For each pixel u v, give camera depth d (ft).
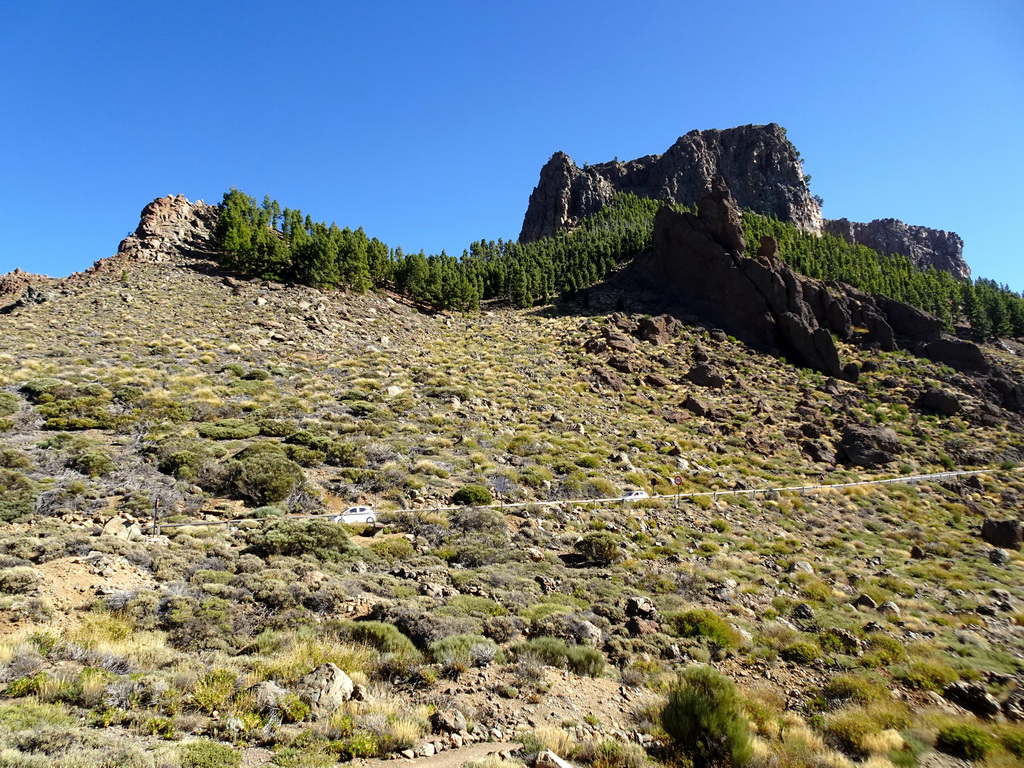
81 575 48.19
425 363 176.24
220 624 43.06
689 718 35.47
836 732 38.83
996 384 207.72
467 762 29.68
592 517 90.53
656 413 164.55
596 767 31.73
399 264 292.40
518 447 118.21
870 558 89.45
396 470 94.02
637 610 57.31
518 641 48.34
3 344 128.26
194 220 282.97
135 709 30.37
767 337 231.71
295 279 235.40
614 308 266.57
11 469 72.74
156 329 159.02
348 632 44.70
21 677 31.50
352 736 31.12
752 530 97.91
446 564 66.03
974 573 86.28
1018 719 41.78
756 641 55.62
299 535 62.85
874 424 171.12
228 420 105.29
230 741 29.32
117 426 95.96
